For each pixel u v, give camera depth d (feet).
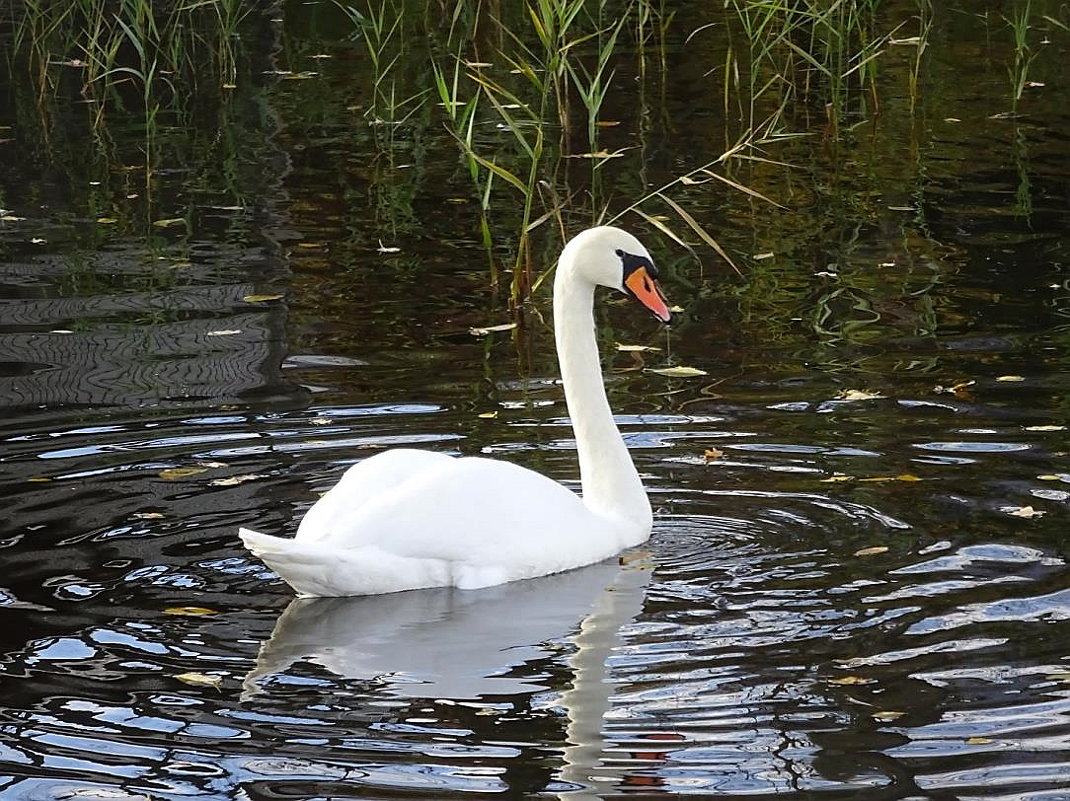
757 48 84.48
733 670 26.76
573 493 33.22
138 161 68.85
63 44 89.86
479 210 60.18
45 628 28.68
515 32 88.43
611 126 71.67
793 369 42.22
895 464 35.53
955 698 25.45
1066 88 75.51
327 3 100.99
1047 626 27.78
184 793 23.13
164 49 89.25
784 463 35.94
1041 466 34.91
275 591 30.48
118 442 37.58
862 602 29.14
